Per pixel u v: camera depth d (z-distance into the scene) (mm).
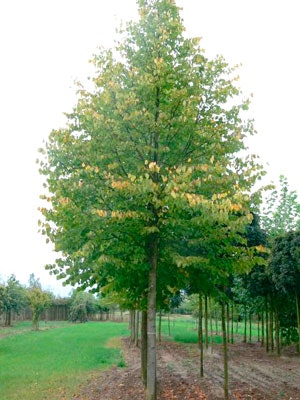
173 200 7070
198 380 12828
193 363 16969
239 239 8469
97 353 19938
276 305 20297
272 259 17031
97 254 8242
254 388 11523
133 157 8367
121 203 7762
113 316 65375
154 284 8078
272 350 21484
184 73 8570
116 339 28922
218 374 14070
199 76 8797
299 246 16141
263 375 13852
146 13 8867
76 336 31375
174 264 8484
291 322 22781
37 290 46000
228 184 8016
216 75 8891
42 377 13461
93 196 8047
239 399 10156
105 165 8250
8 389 11664
